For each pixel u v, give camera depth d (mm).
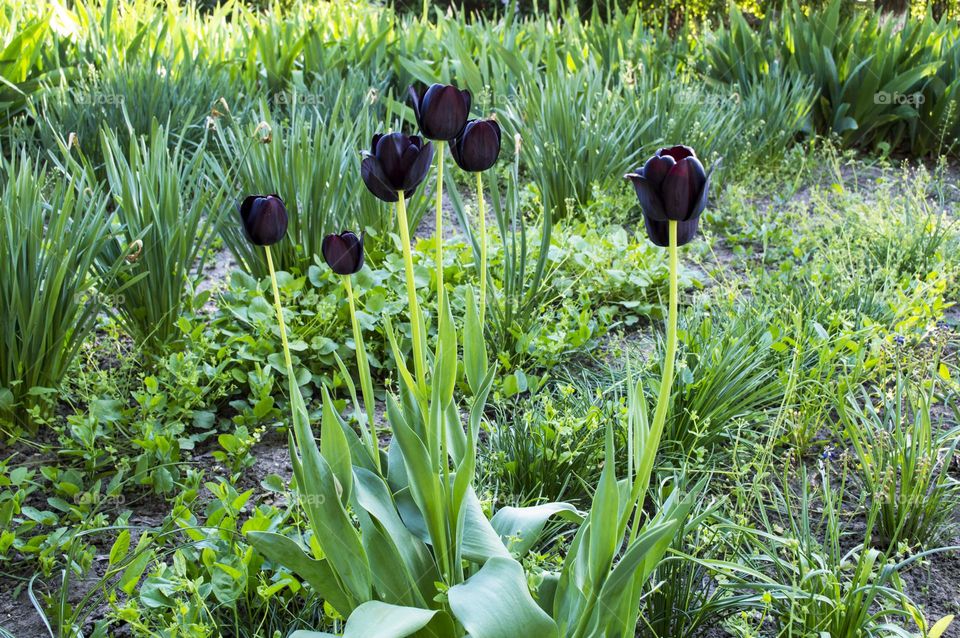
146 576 2117
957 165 6145
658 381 2664
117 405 2635
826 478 2213
